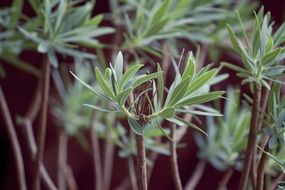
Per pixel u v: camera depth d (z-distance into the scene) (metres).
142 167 0.58
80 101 1.04
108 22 1.13
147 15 0.82
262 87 0.65
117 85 0.56
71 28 0.77
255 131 0.62
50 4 0.77
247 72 0.62
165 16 0.79
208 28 0.94
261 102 0.65
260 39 0.60
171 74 1.06
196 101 0.57
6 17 0.94
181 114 0.90
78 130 1.16
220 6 1.01
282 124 0.62
